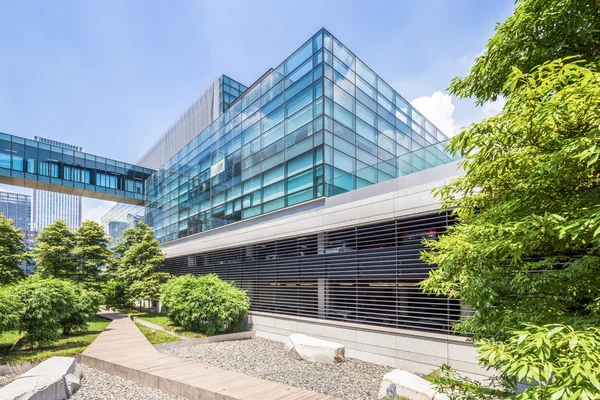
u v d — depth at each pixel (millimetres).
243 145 20828
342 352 11180
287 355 12078
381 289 11859
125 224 41969
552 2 4156
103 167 33656
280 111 18000
